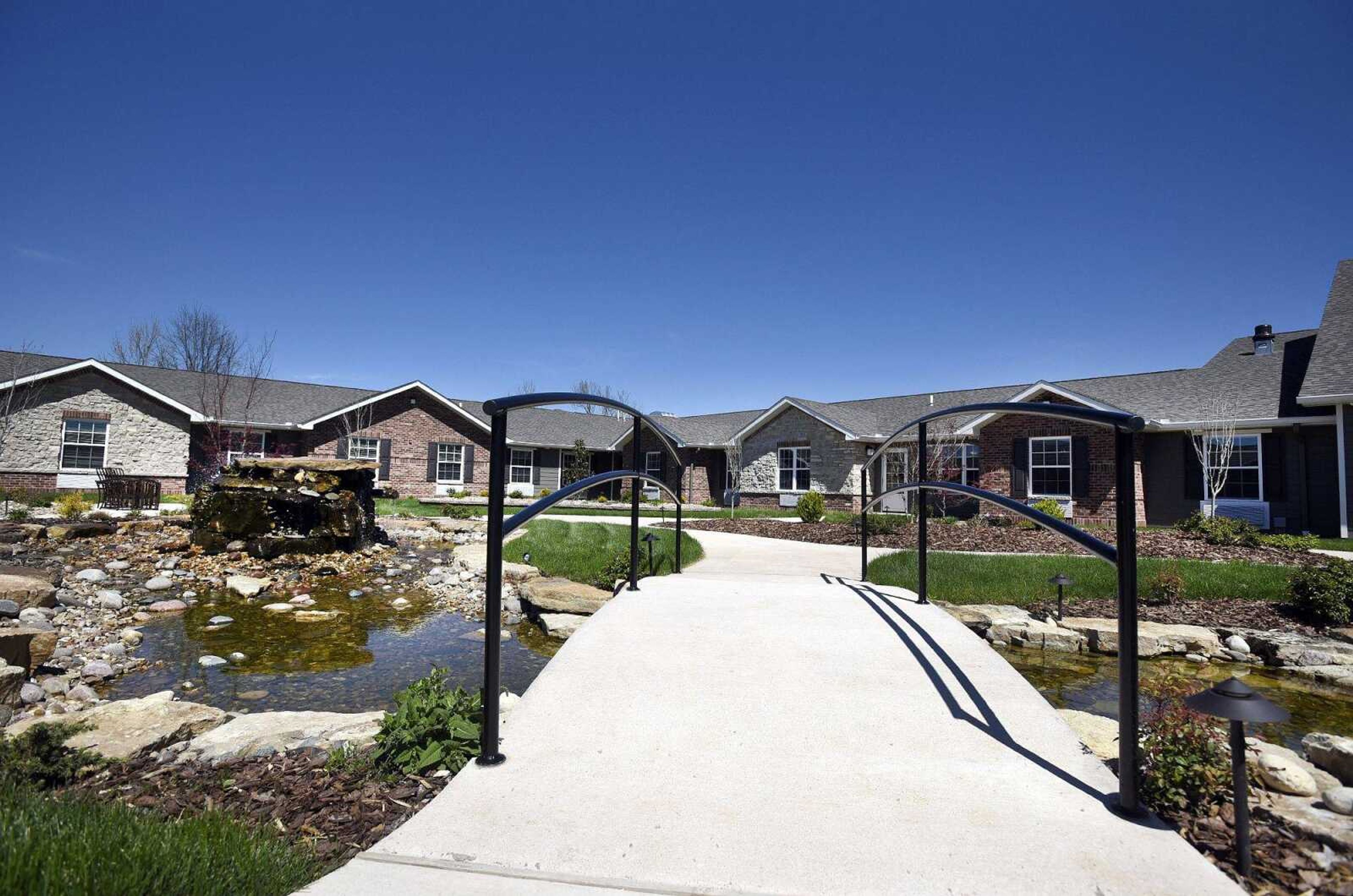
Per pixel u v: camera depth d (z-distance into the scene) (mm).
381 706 4609
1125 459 2188
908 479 19078
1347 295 14586
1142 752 2523
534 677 5270
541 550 9742
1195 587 7113
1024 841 2029
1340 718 4305
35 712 4082
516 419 28656
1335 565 6613
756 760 2539
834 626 3916
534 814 2188
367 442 23656
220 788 2668
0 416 17141
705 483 26500
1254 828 2188
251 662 5680
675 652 3512
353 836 2281
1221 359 17156
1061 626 6102
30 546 9461
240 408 21672
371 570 10094
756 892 1817
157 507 14938
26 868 1705
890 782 2379
